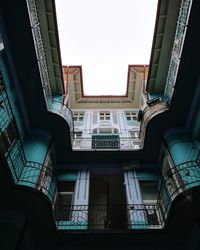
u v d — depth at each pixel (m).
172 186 9.84
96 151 11.88
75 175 11.69
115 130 15.51
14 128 8.44
